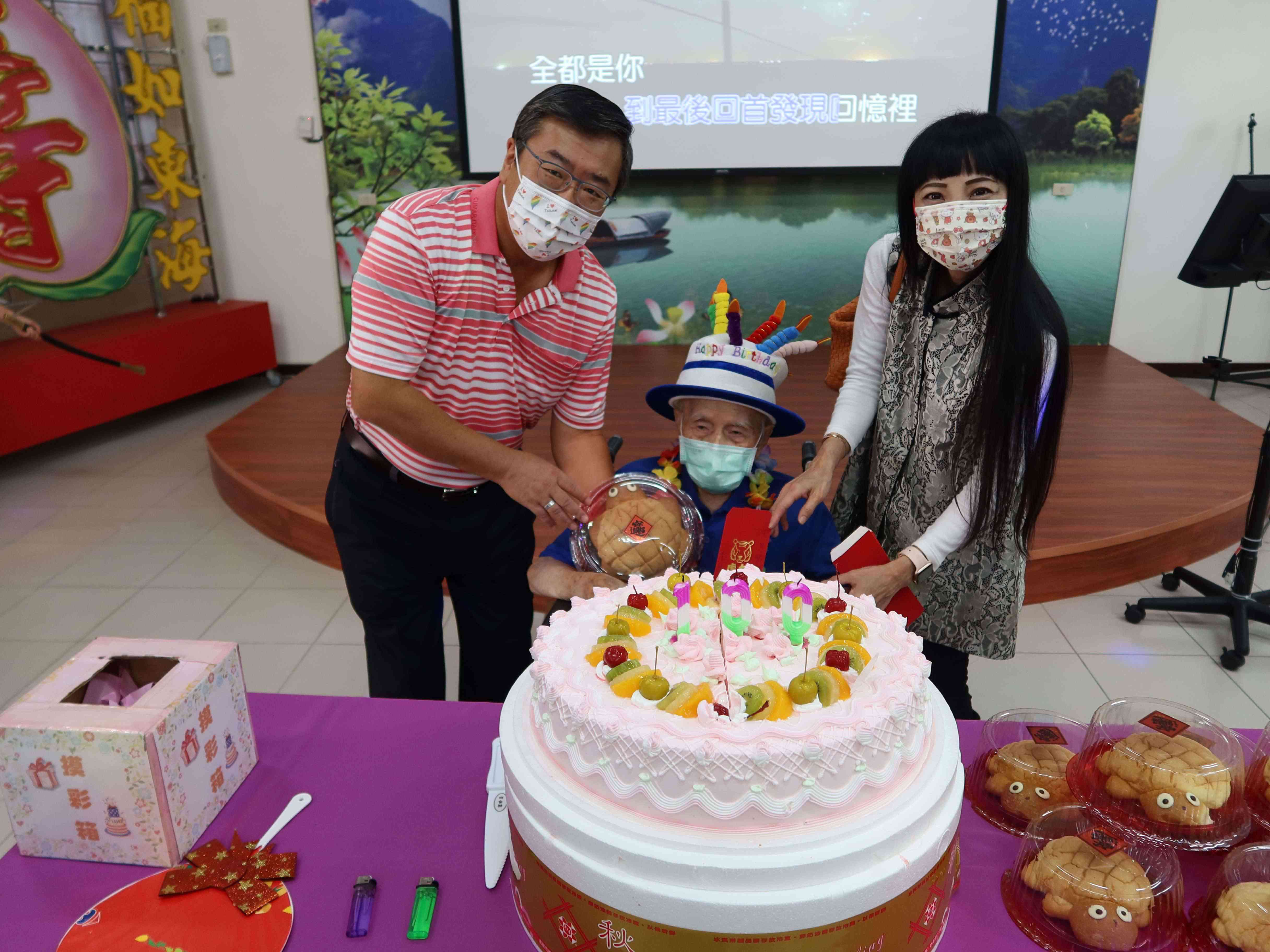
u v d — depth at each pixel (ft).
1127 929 2.98
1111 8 16.42
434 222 4.28
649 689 3.14
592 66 17.15
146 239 15.72
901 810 2.97
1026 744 3.88
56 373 14.08
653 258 18.34
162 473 14.11
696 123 17.35
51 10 13.87
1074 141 17.17
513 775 3.16
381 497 5.14
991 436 4.79
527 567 5.80
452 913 3.24
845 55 16.89
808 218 17.98
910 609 5.09
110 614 9.82
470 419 4.89
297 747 4.14
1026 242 4.61
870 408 5.70
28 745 3.31
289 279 18.76
